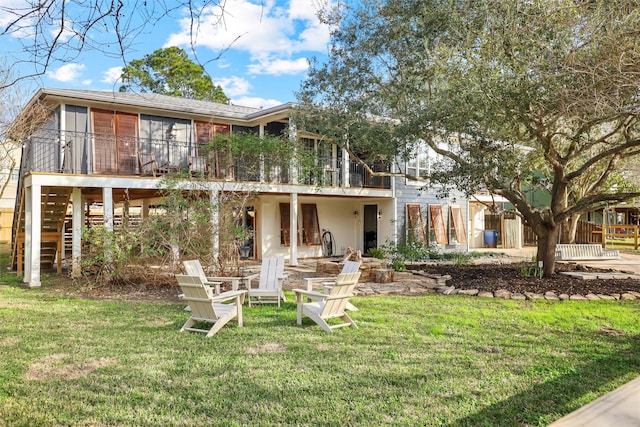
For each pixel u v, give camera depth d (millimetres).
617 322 6836
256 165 15094
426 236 19266
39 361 5148
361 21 10945
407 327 6609
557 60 7355
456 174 10430
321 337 6105
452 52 9453
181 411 3873
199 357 5254
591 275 11203
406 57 10609
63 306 8320
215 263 10812
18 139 13234
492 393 4207
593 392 4223
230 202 11703
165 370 4836
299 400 4066
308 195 17250
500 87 8344
